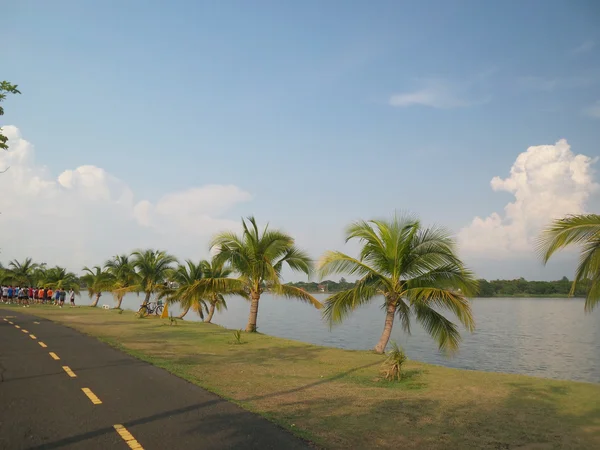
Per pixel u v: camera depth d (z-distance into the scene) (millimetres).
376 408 8648
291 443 6219
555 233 10016
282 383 10938
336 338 38000
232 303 137875
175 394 8859
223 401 8359
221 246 25969
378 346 17719
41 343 16297
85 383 9695
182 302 29750
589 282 10180
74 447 5879
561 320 64938
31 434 6363
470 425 7617
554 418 8102
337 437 6703
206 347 17891
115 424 6848
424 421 7812
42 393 8758
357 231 18156
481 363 26609
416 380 11688
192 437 6336
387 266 18016
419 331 46031
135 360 13094
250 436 6438
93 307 54062
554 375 22844
